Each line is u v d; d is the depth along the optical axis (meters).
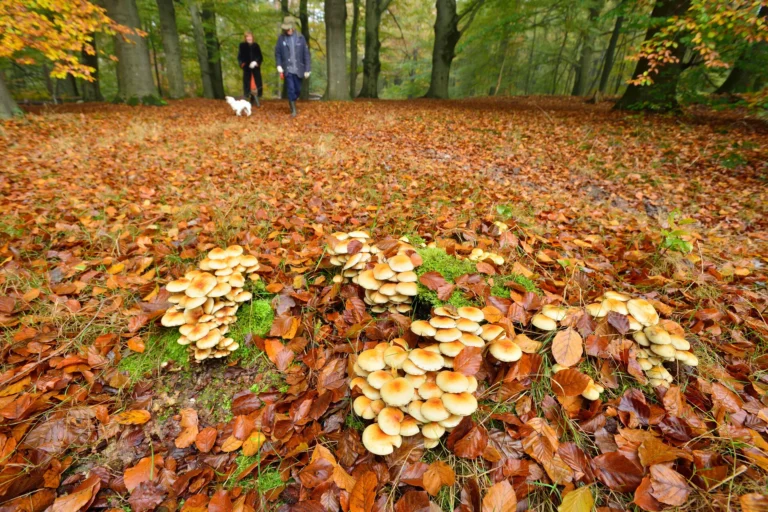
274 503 1.48
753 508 1.26
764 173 5.92
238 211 3.90
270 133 8.02
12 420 1.65
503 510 1.34
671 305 2.47
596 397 1.69
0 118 8.49
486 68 29.72
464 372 1.62
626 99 11.45
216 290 2.08
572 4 16.75
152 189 4.53
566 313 2.01
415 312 2.30
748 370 1.99
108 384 1.92
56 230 3.36
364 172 5.60
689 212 4.70
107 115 10.25
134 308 2.36
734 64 9.00
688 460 1.49
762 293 2.66
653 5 9.58
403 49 40.91
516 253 2.90
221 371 2.06
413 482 1.47
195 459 1.66
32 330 2.12
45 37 7.16
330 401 1.75
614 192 5.47
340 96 16.09
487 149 7.64
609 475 1.48
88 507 1.47
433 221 3.62
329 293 2.42
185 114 11.21
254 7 23.48
